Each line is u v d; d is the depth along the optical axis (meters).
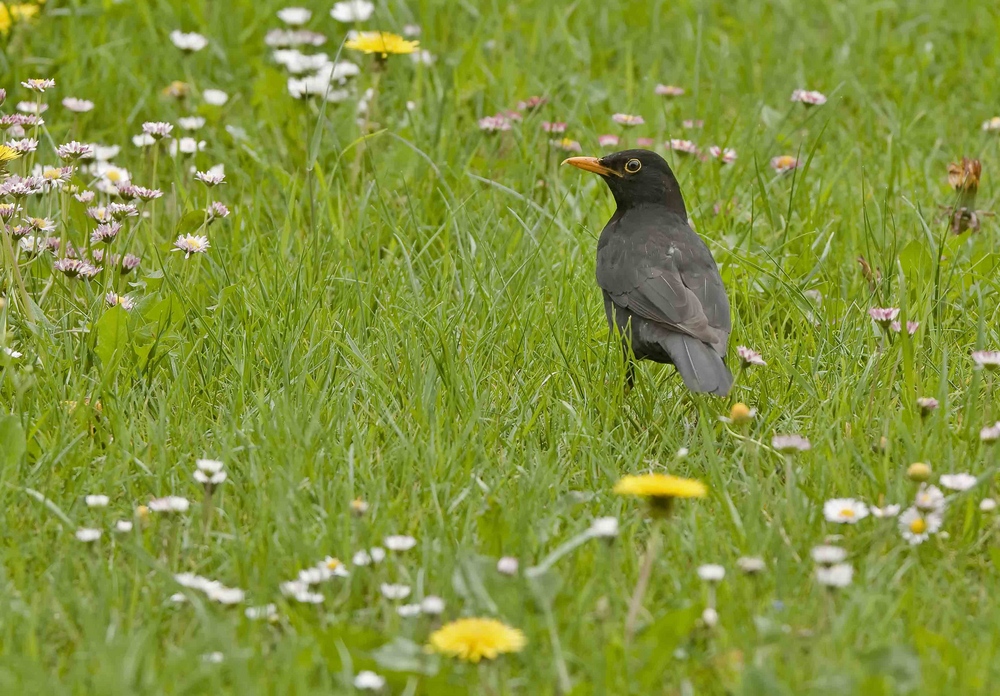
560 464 8.76
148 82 15.47
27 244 11.21
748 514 7.88
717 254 12.06
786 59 16.97
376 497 8.08
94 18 16.73
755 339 10.84
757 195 13.48
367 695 6.05
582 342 10.53
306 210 12.92
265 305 10.72
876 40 17.23
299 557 7.32
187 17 16.52
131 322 10.15
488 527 7.59
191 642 6.40
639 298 10.37
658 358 10.27
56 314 10.92
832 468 8.40
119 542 7.54
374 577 7.21
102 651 6.14
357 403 9.54
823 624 6.55
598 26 17.52
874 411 9.39
